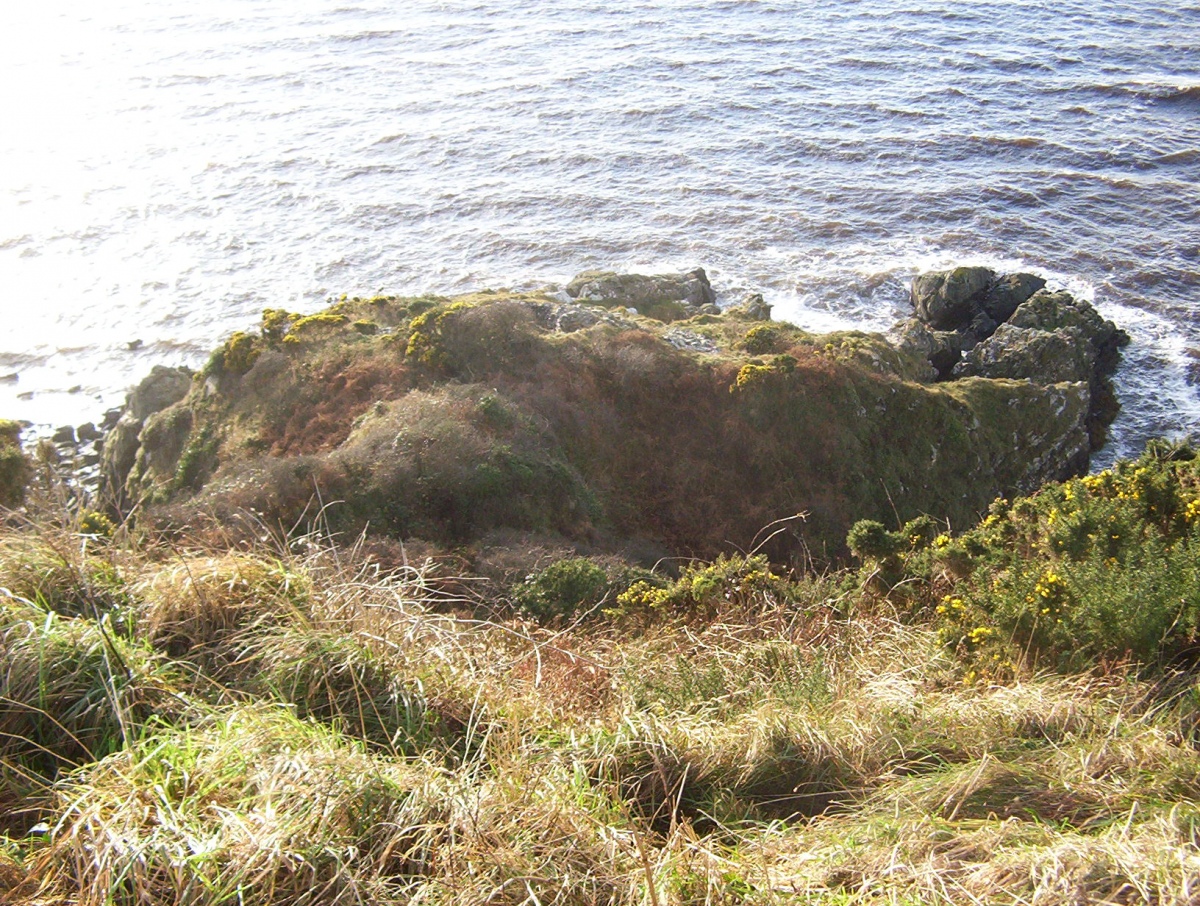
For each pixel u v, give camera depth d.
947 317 33.16
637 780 4.08
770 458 22.69
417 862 3.31
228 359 24.02
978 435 25.16
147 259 41.16
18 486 15.40
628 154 49.94
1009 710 4.58
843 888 3.34
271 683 4.20
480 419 19.75
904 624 6.69
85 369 32.97
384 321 25.81
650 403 23.06
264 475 16.80
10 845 3.21
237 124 57.56
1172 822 3.46
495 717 4.34
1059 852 3.29
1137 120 50.56
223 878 3.06
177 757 3.50
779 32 68.94
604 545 18.23
